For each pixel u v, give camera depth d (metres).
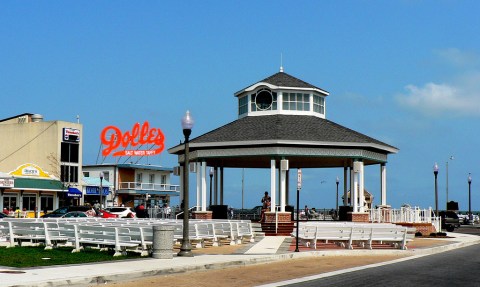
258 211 51.00
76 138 75.81
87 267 18.42
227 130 42.25
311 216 54.78
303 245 30.27
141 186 89.12
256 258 22.34
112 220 34.50
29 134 75.31
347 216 41.19
